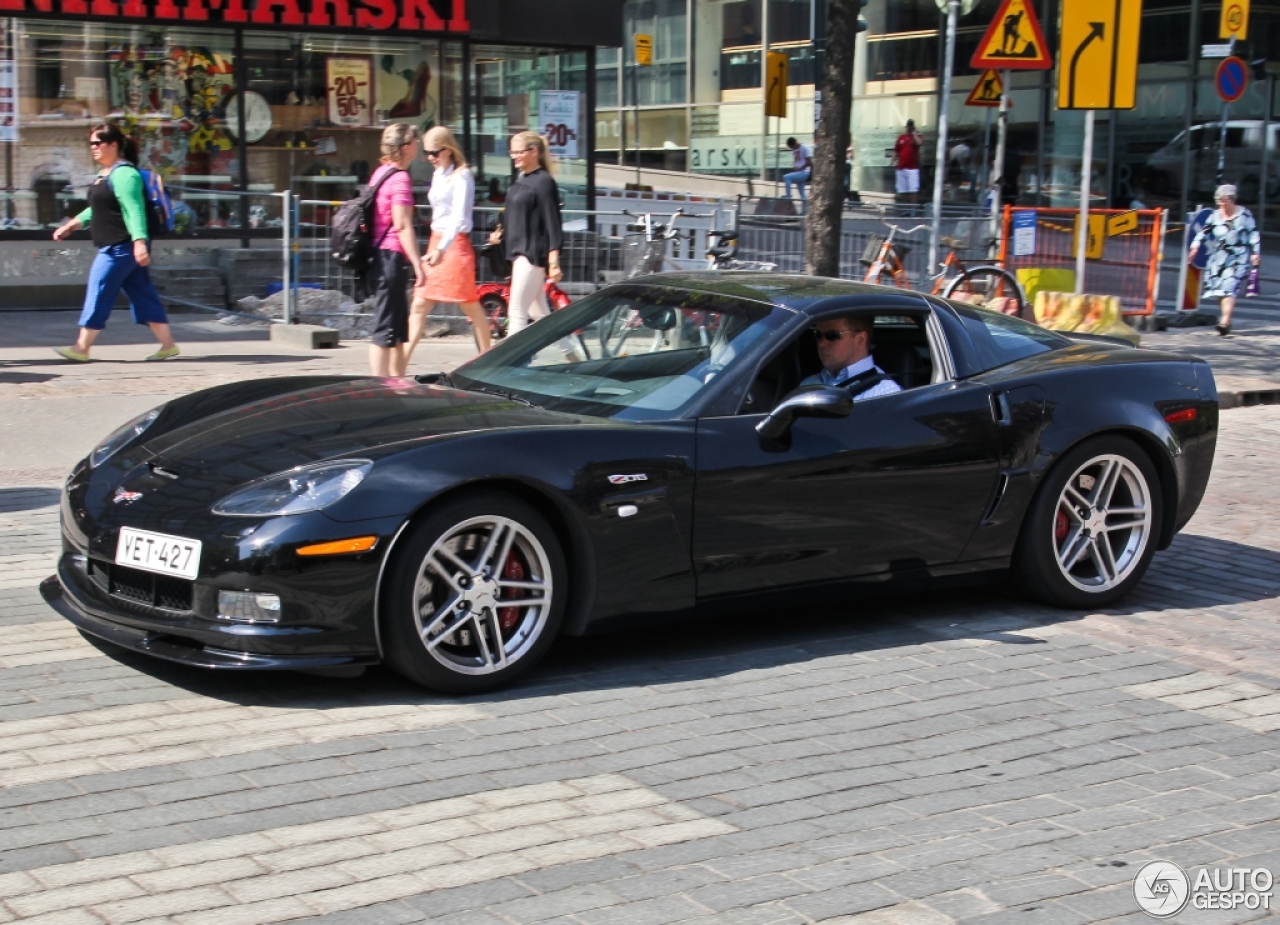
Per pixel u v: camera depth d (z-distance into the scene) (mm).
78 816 3627
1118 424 5820
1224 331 16172
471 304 10266
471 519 4488
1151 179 26078
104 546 4516
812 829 3738
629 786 3971
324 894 3268
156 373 10461
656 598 4902
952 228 16016
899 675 5055
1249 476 9117
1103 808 3963
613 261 15312
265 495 4371
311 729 4293
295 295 13438
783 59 19359
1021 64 12969
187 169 15234
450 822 3686
